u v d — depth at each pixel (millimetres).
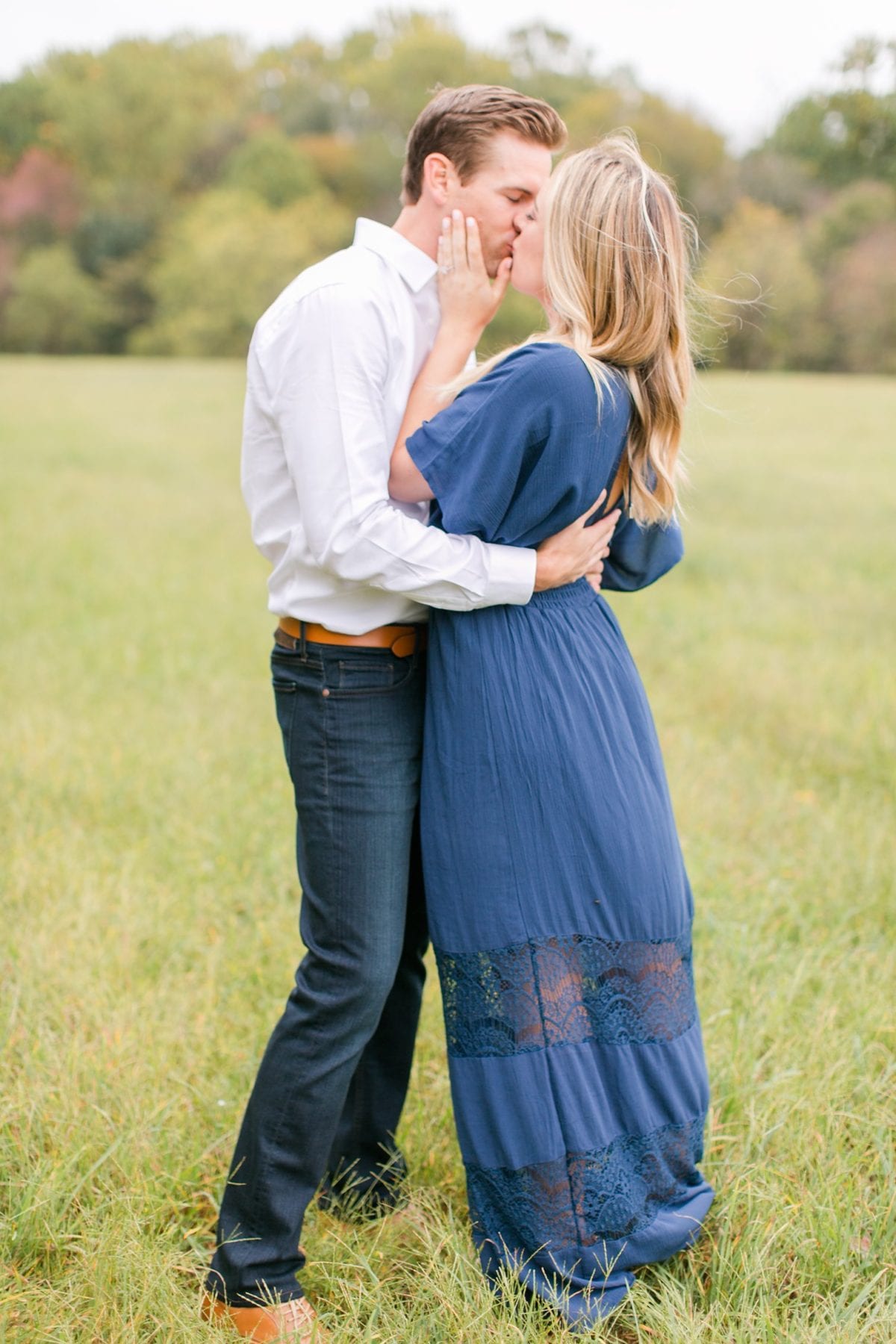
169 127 63438
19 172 57844
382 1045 2154
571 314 1815
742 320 2057
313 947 1889
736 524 9727
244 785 4016
